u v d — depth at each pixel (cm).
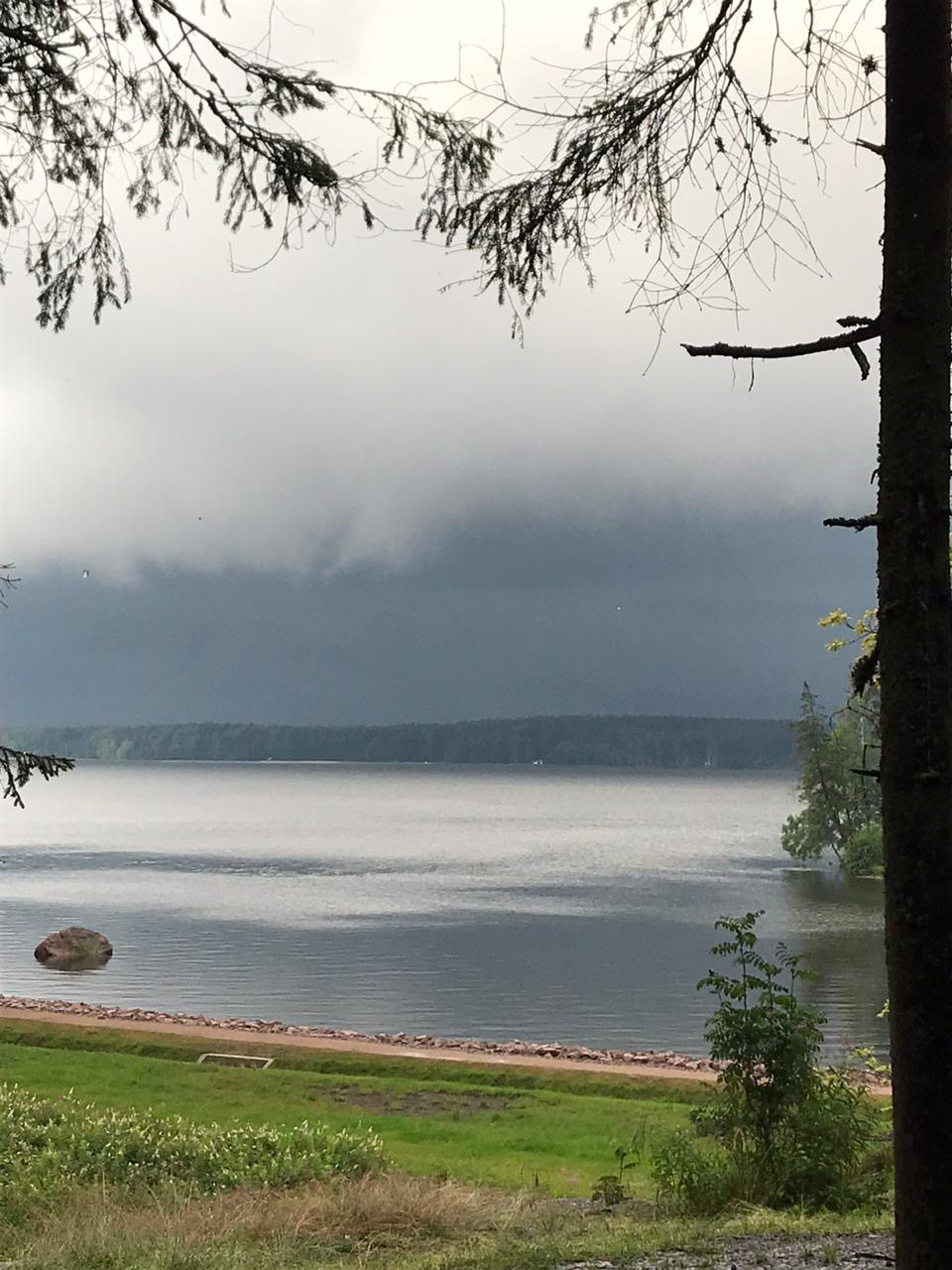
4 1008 3666
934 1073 353
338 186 537
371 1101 2164
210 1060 2761
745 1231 742
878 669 380
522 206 464
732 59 418
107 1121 1255
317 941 6125
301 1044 2952
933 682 356
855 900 7888
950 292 368
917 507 359
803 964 5112
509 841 14238
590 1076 2573
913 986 355
